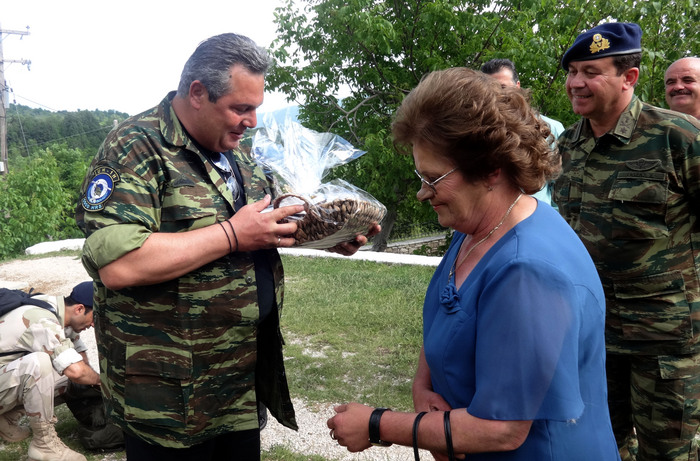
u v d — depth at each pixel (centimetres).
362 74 1428
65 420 375
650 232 235
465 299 135
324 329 537
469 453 132
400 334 518
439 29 1327
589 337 130
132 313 188
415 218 1564
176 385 188
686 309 235
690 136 229
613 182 243
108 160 181
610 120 246
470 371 135
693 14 963
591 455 131
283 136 217
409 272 755
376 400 395
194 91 184
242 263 198
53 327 304
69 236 2066
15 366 295
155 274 175
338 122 1506
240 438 216
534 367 118
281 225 186
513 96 131
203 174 195
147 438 191
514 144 126
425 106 129
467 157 129
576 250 133
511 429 121
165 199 187
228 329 195
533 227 133
